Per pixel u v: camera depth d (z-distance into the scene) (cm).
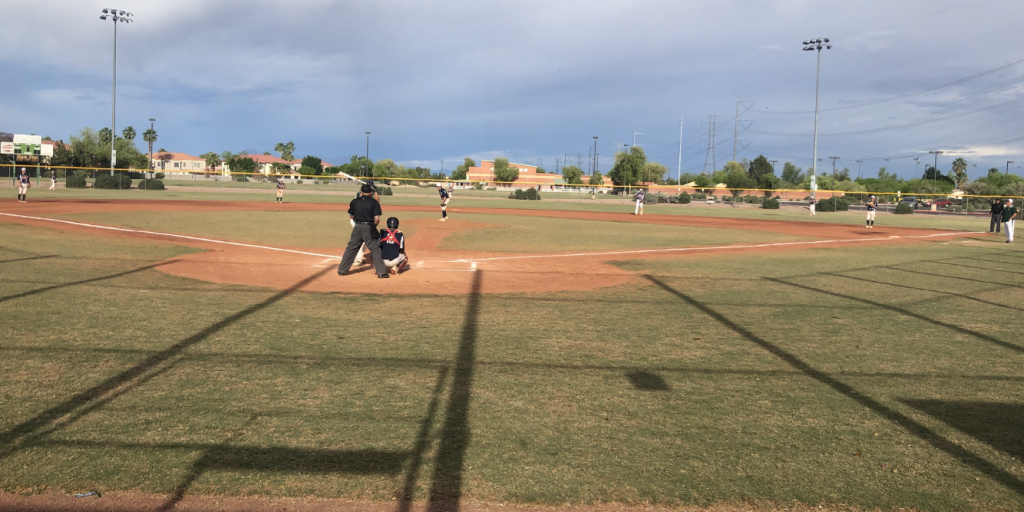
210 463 409
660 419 505
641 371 634
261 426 469
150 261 1332
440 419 493
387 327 798
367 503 366
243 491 375
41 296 922
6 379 559
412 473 402
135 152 9425
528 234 2345
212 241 1752
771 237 2517
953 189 12012
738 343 758
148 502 363
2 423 463
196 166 14738
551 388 574
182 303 909
